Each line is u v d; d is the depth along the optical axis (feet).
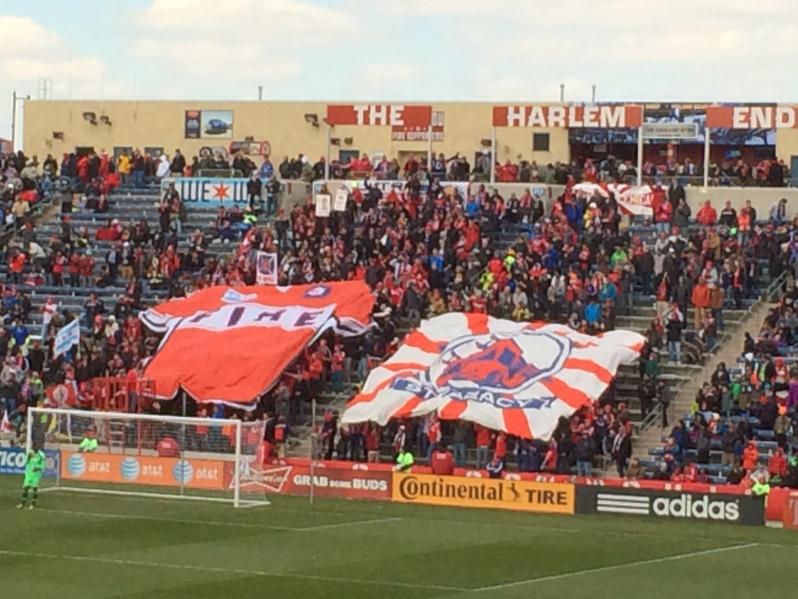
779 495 172.55
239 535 157.17
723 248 232.73
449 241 241.55
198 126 354.13
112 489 195.11
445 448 208.54
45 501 183.32
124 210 281.95
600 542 156.66
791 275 230.89
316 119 346.54
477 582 129.70
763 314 226.38
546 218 252.01
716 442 196.95
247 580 128.47
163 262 255.09
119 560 138.92
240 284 244.63
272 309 230.68
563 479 182.80
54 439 201.46
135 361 231.30
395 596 122.31
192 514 173.88
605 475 199.72
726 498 174.50
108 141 359.87
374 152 344.08
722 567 141.18
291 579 129.29
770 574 137.39
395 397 205.46
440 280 235.81
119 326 239.09
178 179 281.33
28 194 283.38
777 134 325.83
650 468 197.16
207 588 124.26
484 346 210.79
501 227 250.78
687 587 129.49
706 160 260.01
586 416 203.10
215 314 232.12
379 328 228.43
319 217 254.06
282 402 218.18
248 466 192.03
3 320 245.86
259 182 270.67
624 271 229.25
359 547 149.59
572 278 225.97
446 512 180.45
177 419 194.80
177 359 224.33
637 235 248.32
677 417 211.41
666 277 225.15
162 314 235.20
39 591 122.21
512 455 206.39
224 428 193.77
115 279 259.39
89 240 271.28
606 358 205.98
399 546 150.71
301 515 174.91
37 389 225.56
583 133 333.01
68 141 361.92
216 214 275.18
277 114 349.41
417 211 251.39
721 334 224.12
